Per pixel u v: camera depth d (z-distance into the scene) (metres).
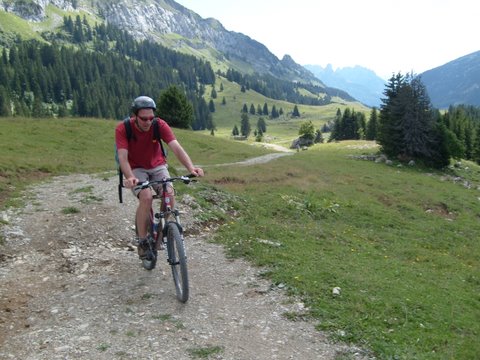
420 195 40.44
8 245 9.76
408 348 6.13
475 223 33.91
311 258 10.62
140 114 6.72
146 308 6.96
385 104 74.88
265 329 6.41
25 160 26.19
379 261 13.32
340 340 6.18
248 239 11.41
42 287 7.86
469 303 10.40
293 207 22.88
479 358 6.42
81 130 49.16
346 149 91.00
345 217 25.61
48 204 13.31
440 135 69.50
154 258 7.79
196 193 16.50
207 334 6.18
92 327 6.33
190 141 63.66
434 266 17.20
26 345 5.83
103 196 14.61
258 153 65.19
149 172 7.32
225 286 8.05
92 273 8.53
